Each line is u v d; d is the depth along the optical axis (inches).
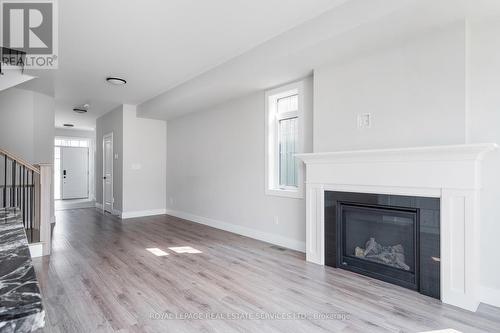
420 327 78.7
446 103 97.1
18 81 166.1
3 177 192.7
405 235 106.2
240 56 145.6
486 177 92.2
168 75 176.4
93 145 418.0
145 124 266.5
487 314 85.2
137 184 262.1
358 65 121.0
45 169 146.5
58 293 100.3
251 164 183.5
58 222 234.4
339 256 124.6
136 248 158.4
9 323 21.5
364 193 115.3
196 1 99.0
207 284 108.9
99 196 318.7
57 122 343.6
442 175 94.1
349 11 98.3
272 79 152.3
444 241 93.6
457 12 88.4
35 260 136.8
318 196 132.0
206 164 224.5
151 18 109.5
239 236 187.0
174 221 239.8
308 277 115.7
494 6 84.8
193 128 239.5
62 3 98.4
